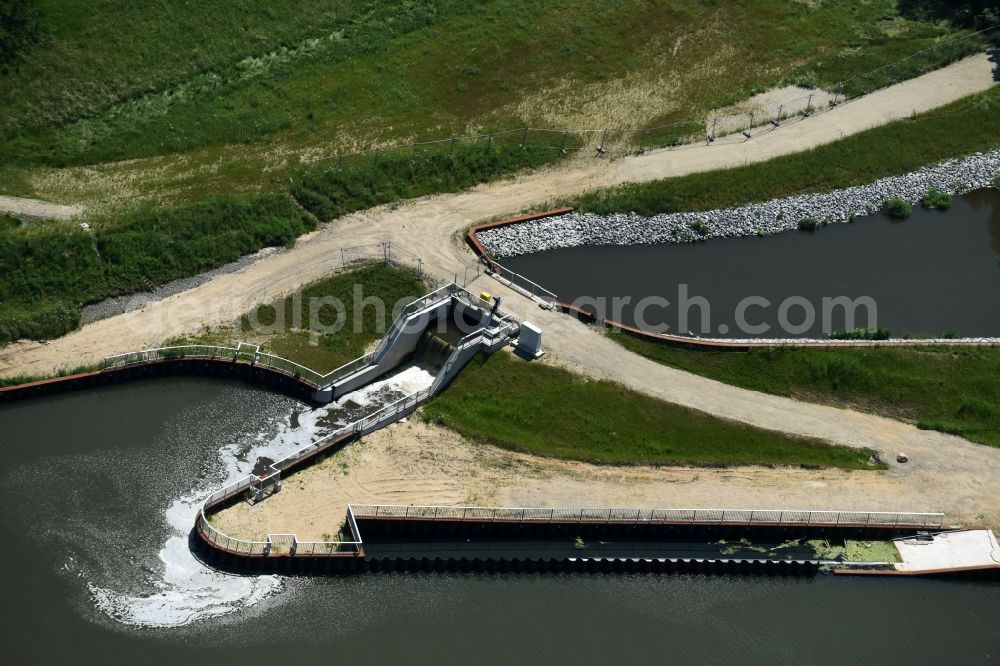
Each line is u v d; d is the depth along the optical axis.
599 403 81.94
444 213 100.44
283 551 70.38
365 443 78.00
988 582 73.81
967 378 86.38
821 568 73.56
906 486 78.12
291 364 82.56
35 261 89.19
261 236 95.00
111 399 81.56
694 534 74.56
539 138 110.56
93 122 107.31
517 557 72.62
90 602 68.06
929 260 102.00
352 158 104.56
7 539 71.00
